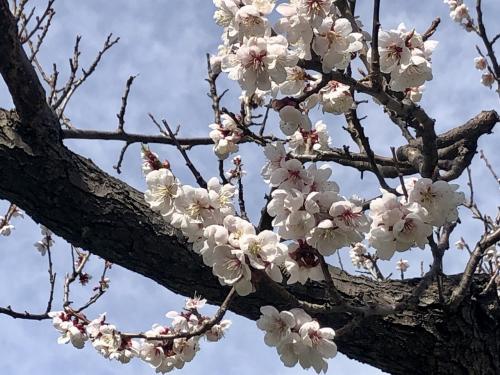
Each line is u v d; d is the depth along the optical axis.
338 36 2.01
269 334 1.88
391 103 2.35
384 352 2.84
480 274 3.14
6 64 2.52
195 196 1.97
